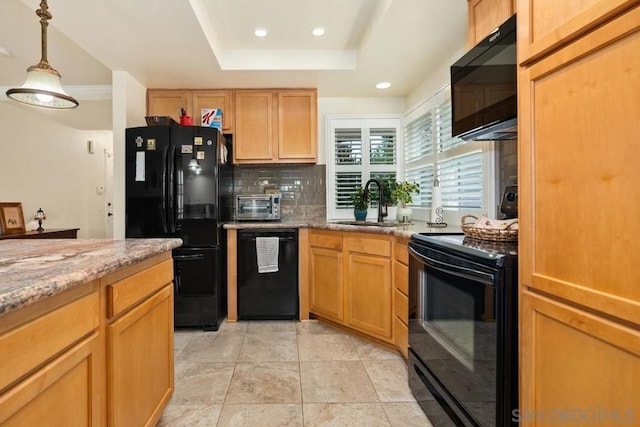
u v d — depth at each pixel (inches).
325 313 105.9
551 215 34.4
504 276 41.6
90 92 141.6
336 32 98.4
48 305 29.7
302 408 62.9
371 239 90.7
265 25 94.1
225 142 119.2
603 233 28.6
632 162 26.2
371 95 136.2
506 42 53.1
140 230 103.3
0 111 156.9
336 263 101.8
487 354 43.6
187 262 103.8
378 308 88.7
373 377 74.4
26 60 115.2
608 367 28.4
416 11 76.7
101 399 38.2
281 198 136.1
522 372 39.3
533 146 36.8
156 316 53.2
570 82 31.7
